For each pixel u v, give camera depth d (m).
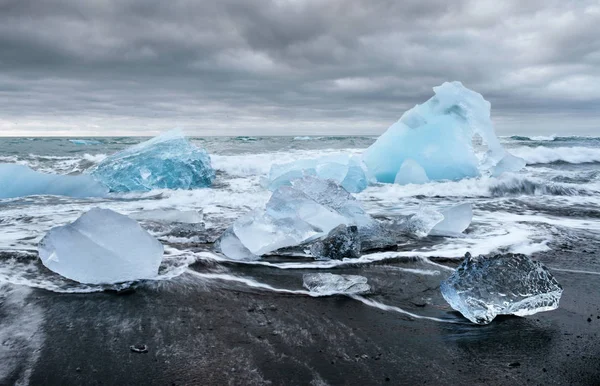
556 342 2.21
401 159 9.77
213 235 4.32
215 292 2.83
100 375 1.85
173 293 2.78
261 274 3.20
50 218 5.17
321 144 19.48
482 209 6.17
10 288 2.75
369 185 8.85
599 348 2.15
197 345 2.12
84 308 2.52
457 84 10.23
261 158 12.54
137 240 3.08
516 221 5.19
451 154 9.67
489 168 10.20
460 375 1.90
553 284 2.58
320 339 2.22
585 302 2.74
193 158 8.89
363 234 4.11
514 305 2.47
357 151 15.65
